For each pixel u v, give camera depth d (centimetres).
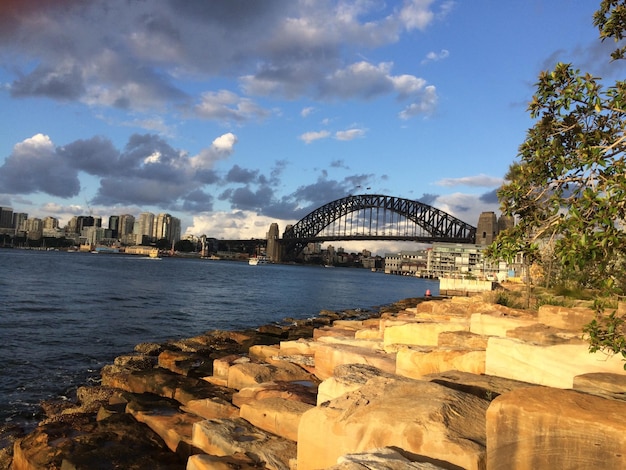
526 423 292
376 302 6694
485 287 5575
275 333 2278
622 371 526
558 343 634
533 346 601
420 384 478
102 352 2009
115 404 976
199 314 3775
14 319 2875
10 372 1596
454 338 829
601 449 262
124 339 2391
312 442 455
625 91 419
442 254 17662
